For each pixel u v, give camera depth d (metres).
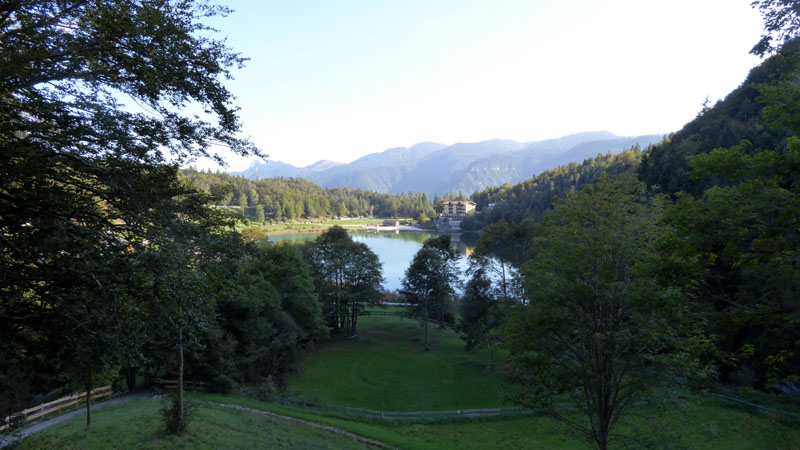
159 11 6.60
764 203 7.93
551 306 15.51
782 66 8.02
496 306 35.22
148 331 7.47
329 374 34.03
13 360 6.92
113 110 6.81
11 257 6.05
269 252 38.22
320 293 46.84
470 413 25.08
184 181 8.48
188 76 7.13
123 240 7.11
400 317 54.81
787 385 24.20
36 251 5.95
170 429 14.51
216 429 15.88
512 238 36.91
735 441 19.92
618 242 14.36
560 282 15.25
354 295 45.56
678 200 9.80
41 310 6.47
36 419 18.81
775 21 8.03
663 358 13.89
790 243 8.15
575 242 15.90
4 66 5.25
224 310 28.03
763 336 9.96
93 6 6.54
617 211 15.40
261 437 16.28
